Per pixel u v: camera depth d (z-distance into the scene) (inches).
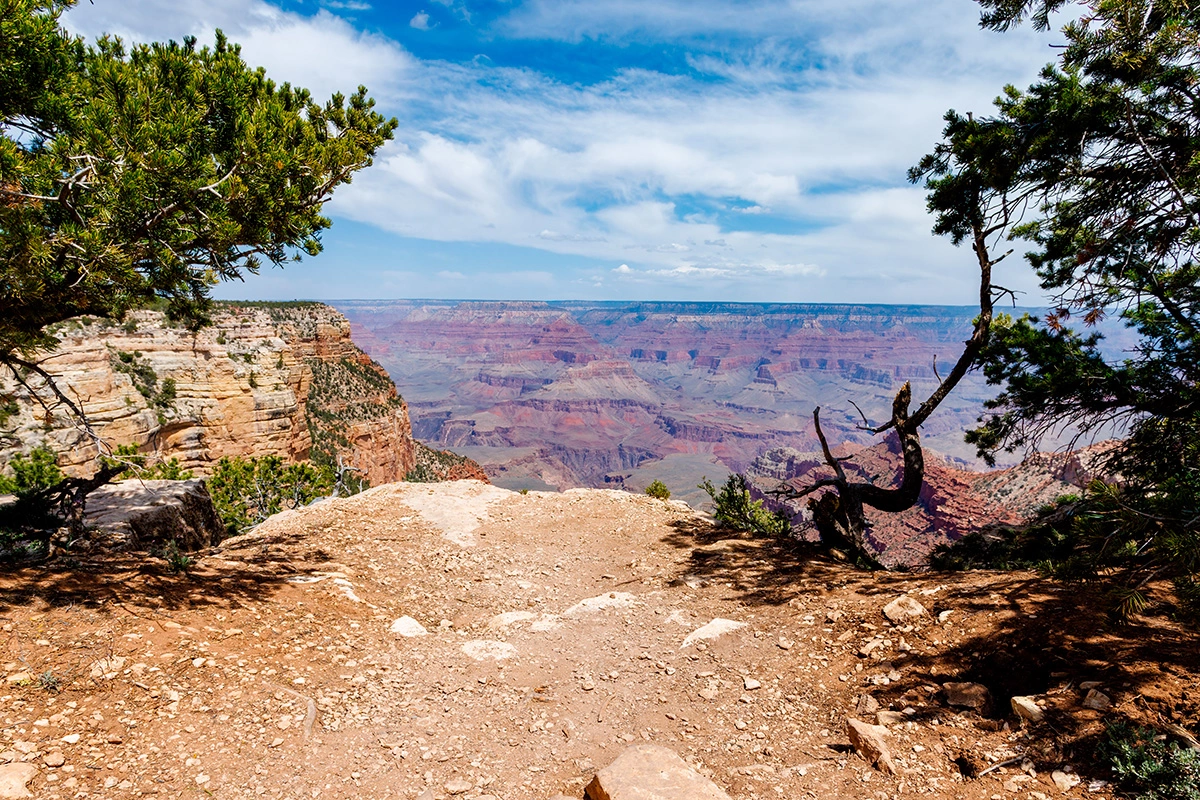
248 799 180.2
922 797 167.9
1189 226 257.4
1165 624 223.0
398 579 447.2
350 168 357.7
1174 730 162.6
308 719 224.8
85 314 320.5
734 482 625.3
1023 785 163.0
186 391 2058.3
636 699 265.4
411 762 211.9
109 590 293.0
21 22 251.0
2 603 255.6
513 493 740.7
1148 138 260.7
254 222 315.9
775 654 289.4
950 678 233.3
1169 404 279.9
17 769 170.6
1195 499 172.7
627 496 727.1
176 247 300.8
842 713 228.8
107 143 257.6
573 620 364.8
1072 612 247.0
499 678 286.7
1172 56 231.0
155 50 315.9
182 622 279.3
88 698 210.4
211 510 532.1
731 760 209.6
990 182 329.1
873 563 456.4
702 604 375.9
